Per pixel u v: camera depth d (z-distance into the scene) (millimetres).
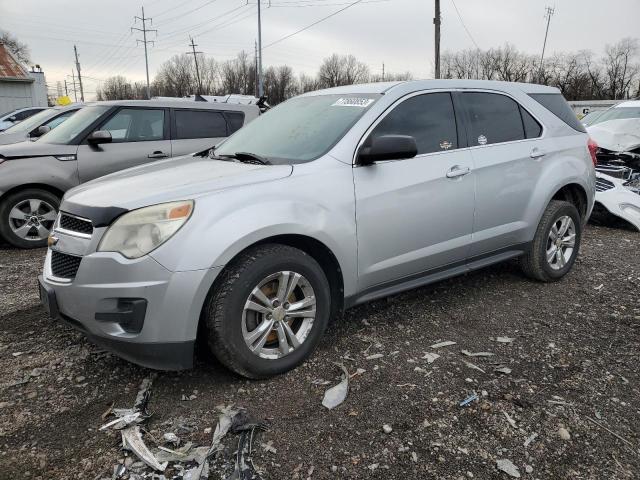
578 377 3078
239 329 2812
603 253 5801
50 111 9805
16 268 5258
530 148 4336
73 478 2250
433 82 3908
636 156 7711
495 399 2846
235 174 3055
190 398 2844
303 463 2350
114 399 2836
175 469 2295
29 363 3197
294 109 4066
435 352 3381
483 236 4035
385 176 3396
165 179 3111
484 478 2271
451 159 3771
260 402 2811
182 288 2611
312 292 3096
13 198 5973
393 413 2717
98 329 2693
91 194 3000
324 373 3107
